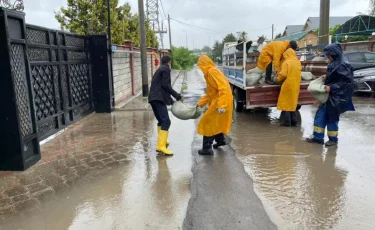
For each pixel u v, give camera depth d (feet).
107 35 32.35
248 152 18.98
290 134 22.85
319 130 20.12
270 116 29.58
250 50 39.09
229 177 15.21
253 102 25.39
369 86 38.24
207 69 17.47
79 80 28.94
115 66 36.35
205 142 18.34
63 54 25.67
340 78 18.86
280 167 16.44
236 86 30.99
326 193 13.39
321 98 19.40
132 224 11.31
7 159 16.47
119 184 14.71
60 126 24.94
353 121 26.61
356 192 13.43
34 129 17.74
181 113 18.66
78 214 12.09
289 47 24.68
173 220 11.50
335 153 18.44
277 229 10.77
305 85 25.86
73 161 17.97
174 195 13.48
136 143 21.31
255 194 13.42
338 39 78.48
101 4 57.62
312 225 11.00
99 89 32.45
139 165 17.12
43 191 14.14
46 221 11.64
